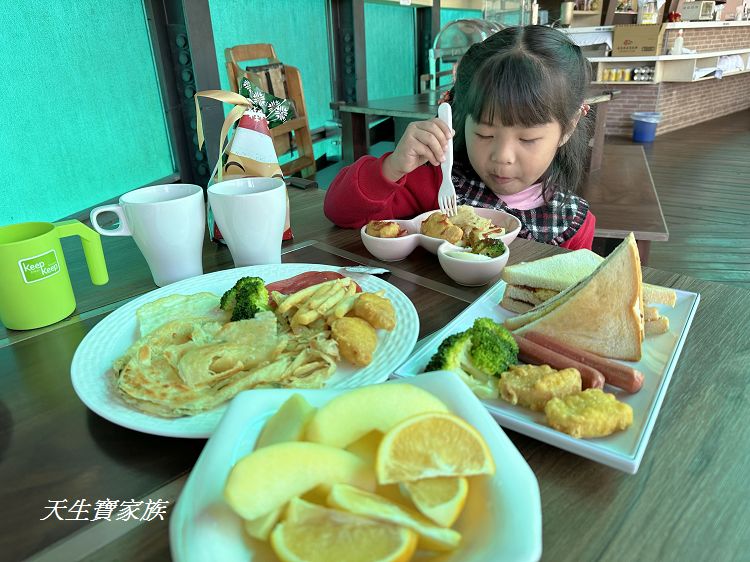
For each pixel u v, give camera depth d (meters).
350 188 1.11
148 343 0.62
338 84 3.19
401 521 0.34
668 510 0.42
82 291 0.86
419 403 0.42
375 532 0.34
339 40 3.07
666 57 5.29
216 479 0.37
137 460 0.50
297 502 0.35
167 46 1.86
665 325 0.65
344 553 0.33
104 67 1.76
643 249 2.05
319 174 3.11
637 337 0.60
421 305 0.78
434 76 3.09
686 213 3.36
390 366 0.59
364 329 0.63
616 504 0.43
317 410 0.42
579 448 0.46
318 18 2.90
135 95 1.89
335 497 0.35
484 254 0.86
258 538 0.35
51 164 1.66
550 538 0.40
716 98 6.75
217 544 0.34
